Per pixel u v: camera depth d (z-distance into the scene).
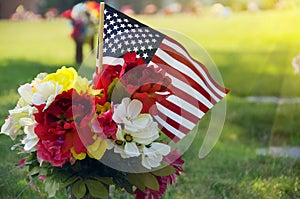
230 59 11.80
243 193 5.38
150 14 15.70
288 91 7.29
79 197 3.10
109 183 3.15
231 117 8.07
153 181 3.19
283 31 11.66
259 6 14.63
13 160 5.44
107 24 3.27
